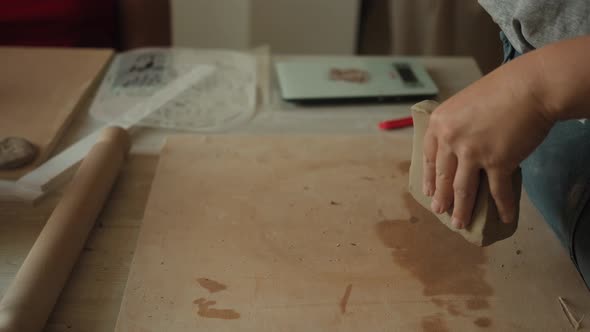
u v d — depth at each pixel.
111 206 0.74
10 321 0.53
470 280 0.63
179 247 0.66
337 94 0.95
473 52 1.28
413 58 1.11
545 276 0.64
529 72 0.45
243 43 1.72
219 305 0.59
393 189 0.76
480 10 1.25
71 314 0.60
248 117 0.92
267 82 1.03
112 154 0.76
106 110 0.92
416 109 0.55
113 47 1.47
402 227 0.70
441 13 1.39
